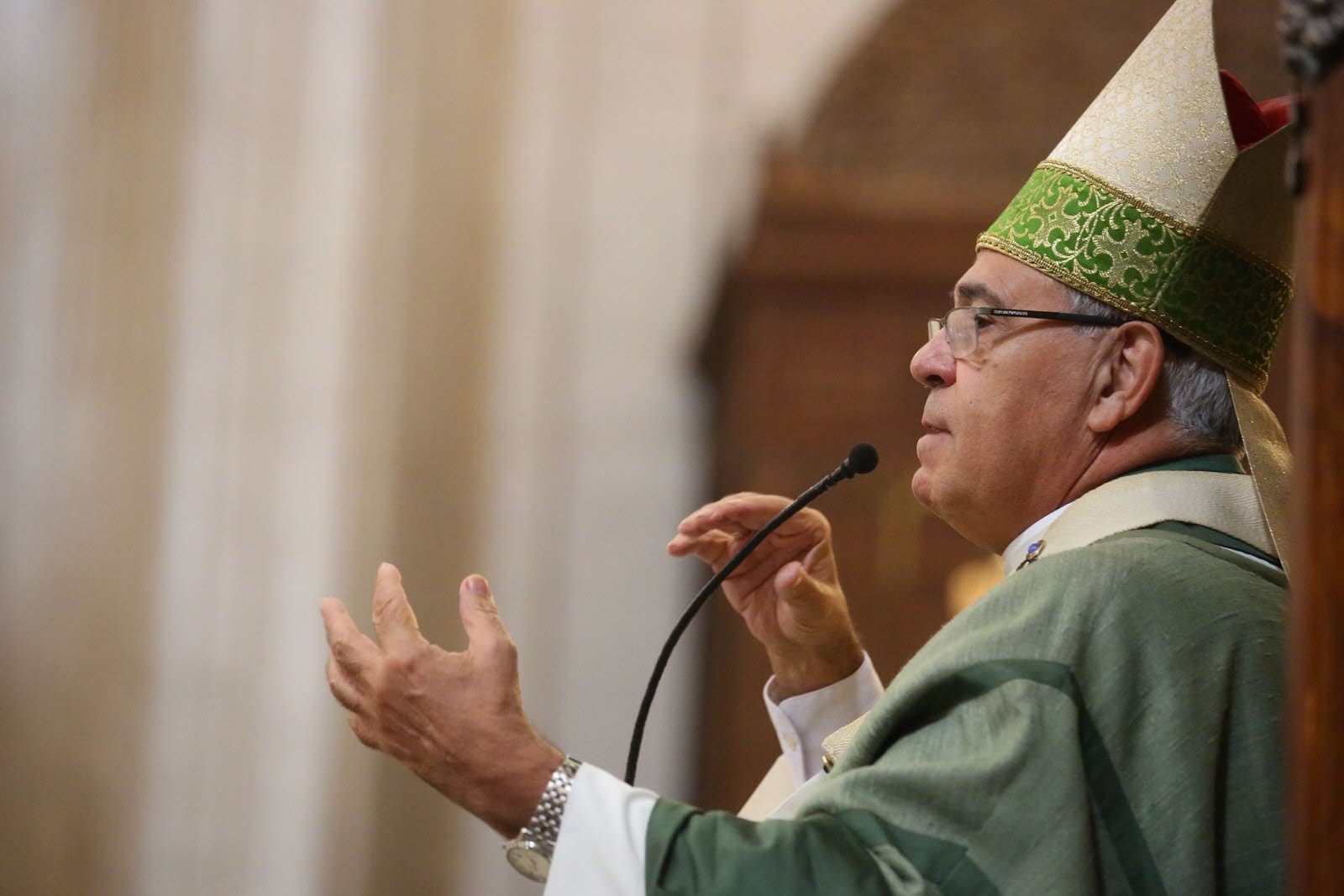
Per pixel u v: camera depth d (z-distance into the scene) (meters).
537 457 27.09
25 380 22.81
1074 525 6.33
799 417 25.56
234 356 23.05
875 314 25.78
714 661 26.03
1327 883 3.53
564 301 27.62
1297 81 3.92
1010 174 26.30
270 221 23.34
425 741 5.61
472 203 25.61
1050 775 5.16
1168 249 6.54
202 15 23.41
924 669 5.57
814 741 8.12
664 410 27.64
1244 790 5.35
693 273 27.84
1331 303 3.63
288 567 22.88
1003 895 4.98
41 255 23.09
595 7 27.97
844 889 4.96
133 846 22.14
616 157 27.89
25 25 23.38
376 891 22.92
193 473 22.78
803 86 28.00
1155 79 6.85
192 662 22.50
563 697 26.97
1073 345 6.55
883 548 24.92
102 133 23.17
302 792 22.53
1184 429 6.55
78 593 22.48
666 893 5.11
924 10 26.88
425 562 24.83
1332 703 3.57
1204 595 5.62
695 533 8.30
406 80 24.30
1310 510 3.65
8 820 22.17
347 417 23.27
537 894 23.83
